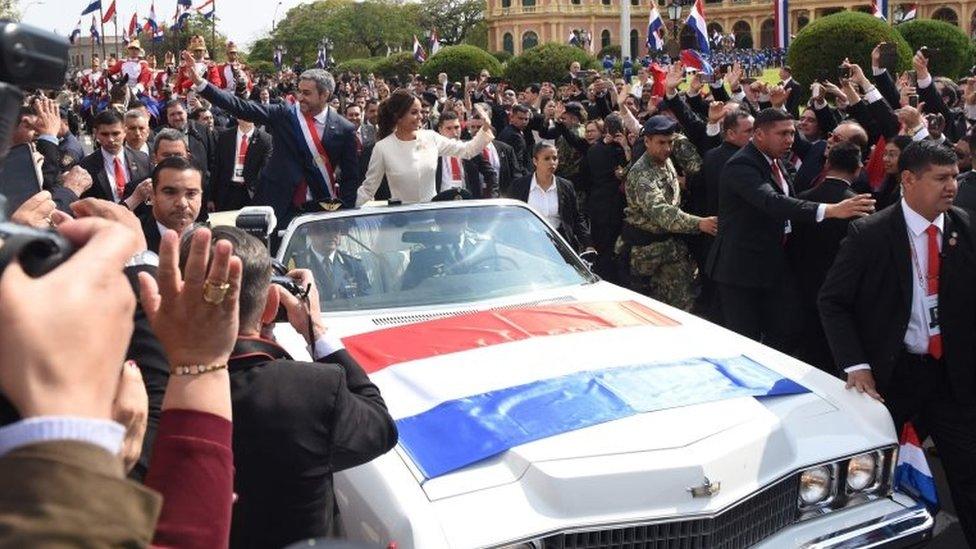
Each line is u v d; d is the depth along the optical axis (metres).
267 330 2.70
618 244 7.65
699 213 8.15
